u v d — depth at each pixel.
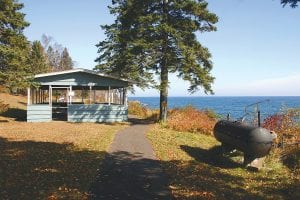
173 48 29.86
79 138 20.36
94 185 11.52
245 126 16.16
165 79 30.05
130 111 43.69
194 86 29.06
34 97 40.69
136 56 30.05
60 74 30.25
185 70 28.25
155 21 28.52
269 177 14.08
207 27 29.47
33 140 19.22
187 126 26.27
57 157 15.12
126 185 11.68
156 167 14.26
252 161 15.48
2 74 25.81
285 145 18.14
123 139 20.72
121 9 33.69
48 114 30.28
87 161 14.70
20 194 10.24
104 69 38.12
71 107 30.52
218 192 11.55
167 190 11.34
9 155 15.15
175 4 28.17
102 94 74.25
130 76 31.22
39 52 73.69
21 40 27.25
